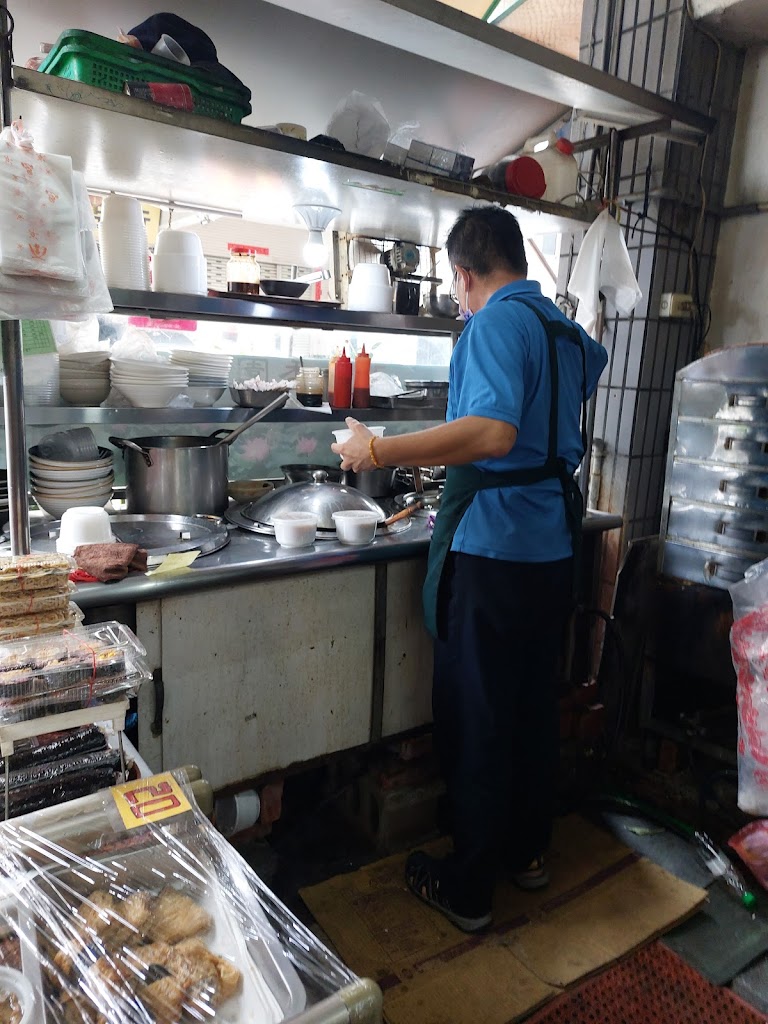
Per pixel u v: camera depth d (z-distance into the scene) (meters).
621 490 2.91
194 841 0.82
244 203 2.45
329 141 1.96
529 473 1.68
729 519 2.33
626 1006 1.60
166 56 1.69
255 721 1.88
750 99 2.78
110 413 1.94
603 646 2.72
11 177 1.23
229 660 1.79
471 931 1.78
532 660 1.85
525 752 1.90
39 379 1.89
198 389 2.31
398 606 2.09
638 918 1.85
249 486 2.48
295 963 0.68
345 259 2.87
